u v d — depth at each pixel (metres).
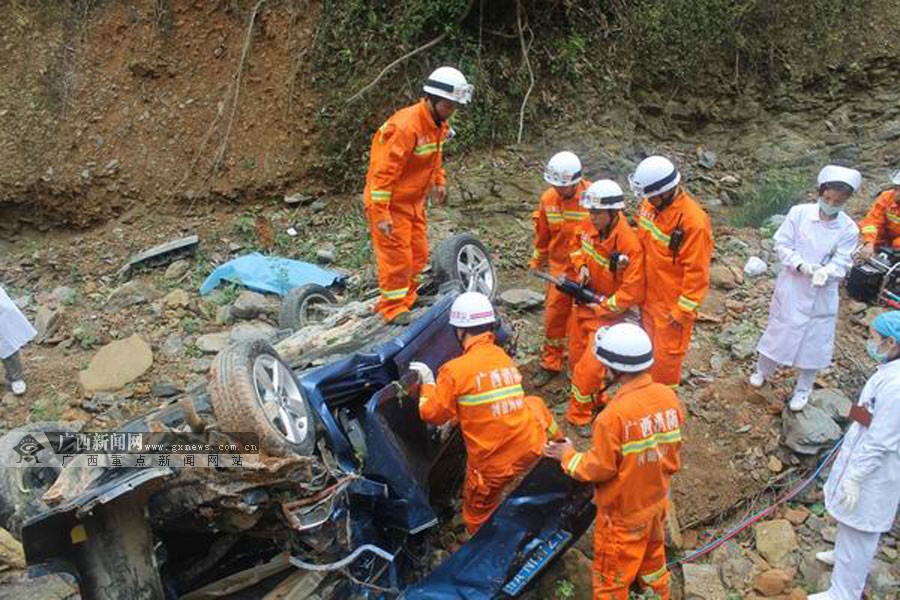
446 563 4.57
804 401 6.32
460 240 7.07
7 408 6.88
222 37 10.69
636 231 6.07
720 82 13.77
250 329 7.71
